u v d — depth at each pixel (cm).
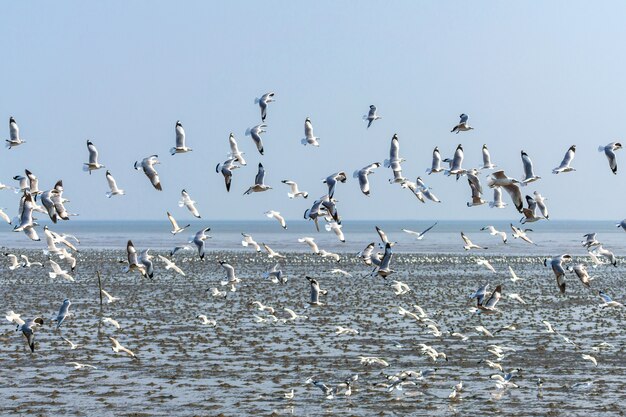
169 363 3906
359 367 3841
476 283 7831
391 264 10338
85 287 7331
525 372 3756
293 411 3116
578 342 4481
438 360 3997
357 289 7225
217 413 3086
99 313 5556
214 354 4119
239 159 3631
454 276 8625
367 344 4397
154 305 6012
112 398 3288
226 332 4753
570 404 3219
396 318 5362
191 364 3884
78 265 9956
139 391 3394
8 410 3119
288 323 5109
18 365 3859
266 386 3478
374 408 3161
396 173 3709
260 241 17650
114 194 3562
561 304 6181
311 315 5484
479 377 3653
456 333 4516
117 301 6241
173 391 3397
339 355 4103
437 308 5912
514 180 3272
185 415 3061
